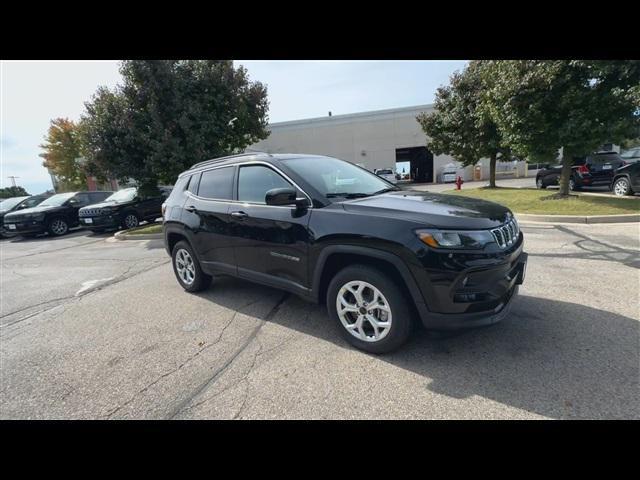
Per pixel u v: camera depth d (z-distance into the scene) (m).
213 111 11.57
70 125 29.67
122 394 2.64
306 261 3.17
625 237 6.09
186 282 4.96
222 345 3.28
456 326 2.52
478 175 29.98
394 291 2.69
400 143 31.66
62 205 13.70
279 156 3.70
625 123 7.72
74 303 4.93
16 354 3.45
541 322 3.22
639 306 3.42
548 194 10.51
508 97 8.78
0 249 11.32
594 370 2.48
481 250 2.51
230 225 3.89
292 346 3.14
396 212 2.75
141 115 10.57
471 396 2.32
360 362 2.80
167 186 13.94
